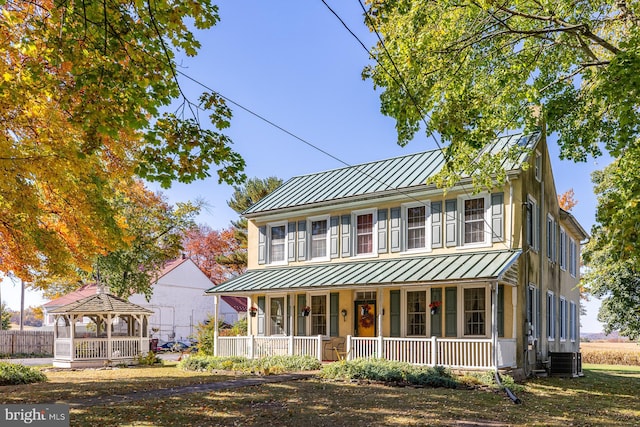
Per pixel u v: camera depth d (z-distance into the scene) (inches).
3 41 327.9
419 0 515.8
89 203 482.9
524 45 611.2
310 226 997.2
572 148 638.5
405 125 565.6
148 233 1283.2
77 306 1020.5
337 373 701.9
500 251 781.9
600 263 725.9
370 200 916.0
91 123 301.6
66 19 291.6
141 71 304.2
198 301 1924.2
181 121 338.0
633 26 493.7
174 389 590.6
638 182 383.2
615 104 496.7
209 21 300.8
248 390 586.9
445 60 542.9
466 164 642.8
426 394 575.8
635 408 547.8
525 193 799.1
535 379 786.2
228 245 2182.6
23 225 465.1
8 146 388.2
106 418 416.8
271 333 1005.2
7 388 614.9
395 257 884.6
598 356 1590.8
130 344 1059.9
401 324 853.2
